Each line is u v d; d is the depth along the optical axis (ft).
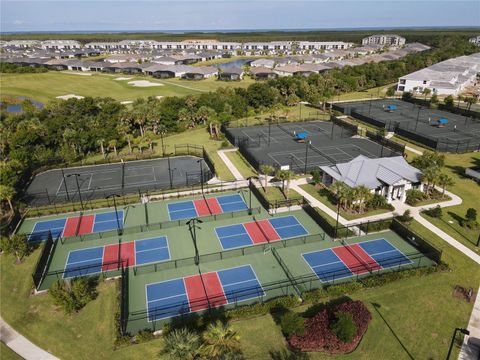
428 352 90.43
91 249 137.18
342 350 90.22
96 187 192.65
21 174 196.85
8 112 325.83
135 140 256.52
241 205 169.58
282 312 102.78
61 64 608.19
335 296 108.88
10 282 118.93
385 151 234.58
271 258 129.49
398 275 115.65
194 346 73.67
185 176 204.23
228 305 107.65
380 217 155.12
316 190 180.96
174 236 145.07
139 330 98.27
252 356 89.10
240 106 335.67
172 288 115.14
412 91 414.82
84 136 239.30
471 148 233.35
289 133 281.33
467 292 110.52
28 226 153.99
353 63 584.40
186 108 304.71
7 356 91.50
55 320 102.47
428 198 170.30
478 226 146.30
